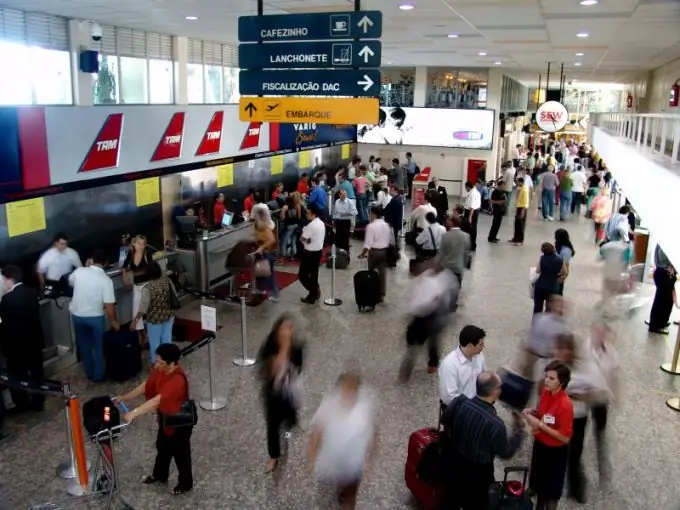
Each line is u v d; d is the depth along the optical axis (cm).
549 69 1816
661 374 792
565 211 1897
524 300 1086
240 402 702
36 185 826
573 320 986
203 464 584
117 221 1072
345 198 1295
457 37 1088
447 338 900
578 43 1094
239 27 607
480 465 441
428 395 722
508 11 762
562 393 473
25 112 798
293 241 1355
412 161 2133
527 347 668
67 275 818
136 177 1029
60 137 859
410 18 855
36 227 903
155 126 1065
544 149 3438
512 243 1557
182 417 519
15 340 663
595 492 548
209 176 1334
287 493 542
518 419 591
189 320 966
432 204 1449
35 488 547
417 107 2116
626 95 2977
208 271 1080
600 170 2292
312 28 586
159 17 902
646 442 632
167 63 1184
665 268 912
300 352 581
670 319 997
